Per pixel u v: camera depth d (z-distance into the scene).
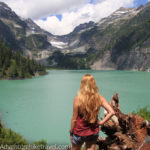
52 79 158.50
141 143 3.63
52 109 52.75
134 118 3.97
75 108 3.21
